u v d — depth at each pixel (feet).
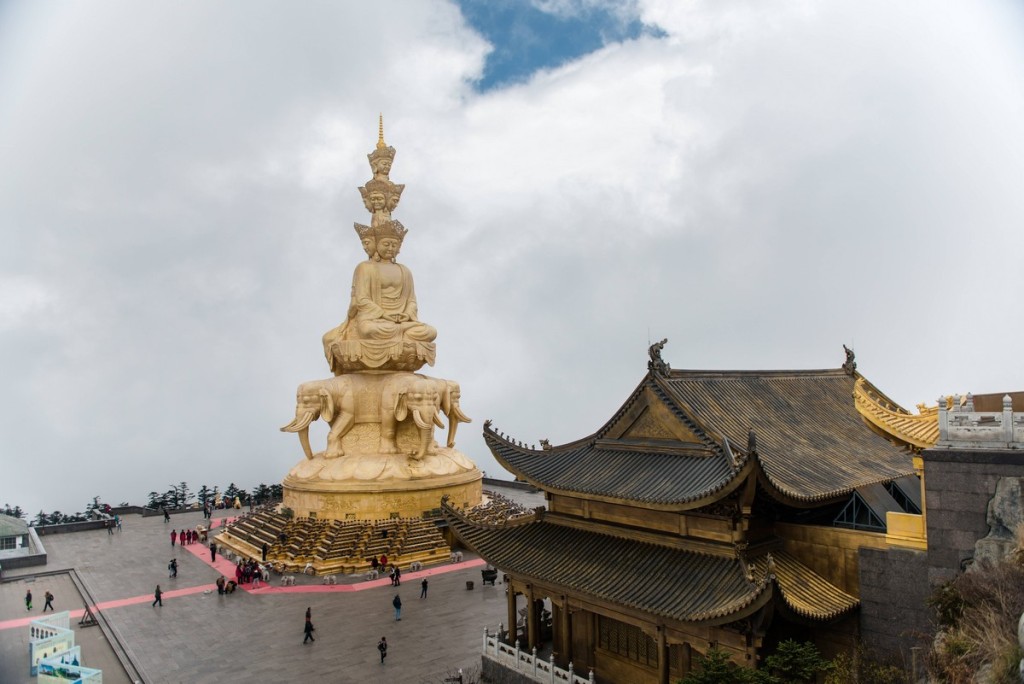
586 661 99.91
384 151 230.48
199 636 132.57
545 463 109.60
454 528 115.65
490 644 109.29
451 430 225.76
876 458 104.06
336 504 195.11
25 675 117.19
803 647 74.08
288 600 153.99
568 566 96.17
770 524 88.63
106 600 157.28
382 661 118.21
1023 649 54.44
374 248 226.17
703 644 80.59
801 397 114.83
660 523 92.32
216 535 226.17
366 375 214.69
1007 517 71.15
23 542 206.49
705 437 91.09
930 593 76.23
